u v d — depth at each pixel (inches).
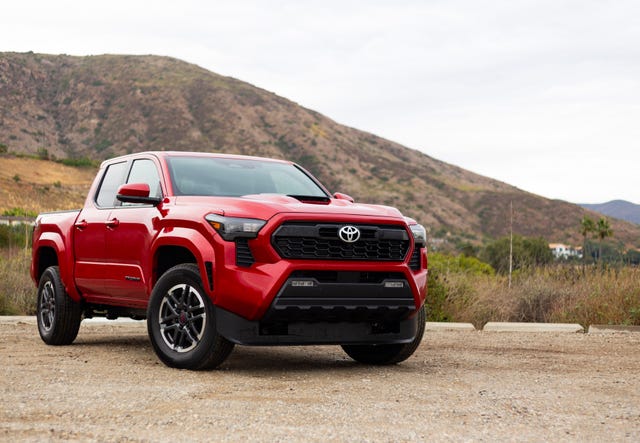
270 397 187.6
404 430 152.0
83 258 298.7
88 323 414.9
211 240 228.8
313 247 227.8
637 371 245.0
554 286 505.4
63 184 5723.4
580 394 198.4
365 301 233.0
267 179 284.0
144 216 262.7
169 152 283.9
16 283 490.6
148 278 257.1
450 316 466.3
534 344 331.9
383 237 236.7
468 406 178.9
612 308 440.8
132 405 174.1
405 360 275.3
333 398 187.5
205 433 147.3
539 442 144.2
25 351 289.0
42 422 154.9
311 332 233.0
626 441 145.8
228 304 224.7
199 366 233.9
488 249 1904.5
